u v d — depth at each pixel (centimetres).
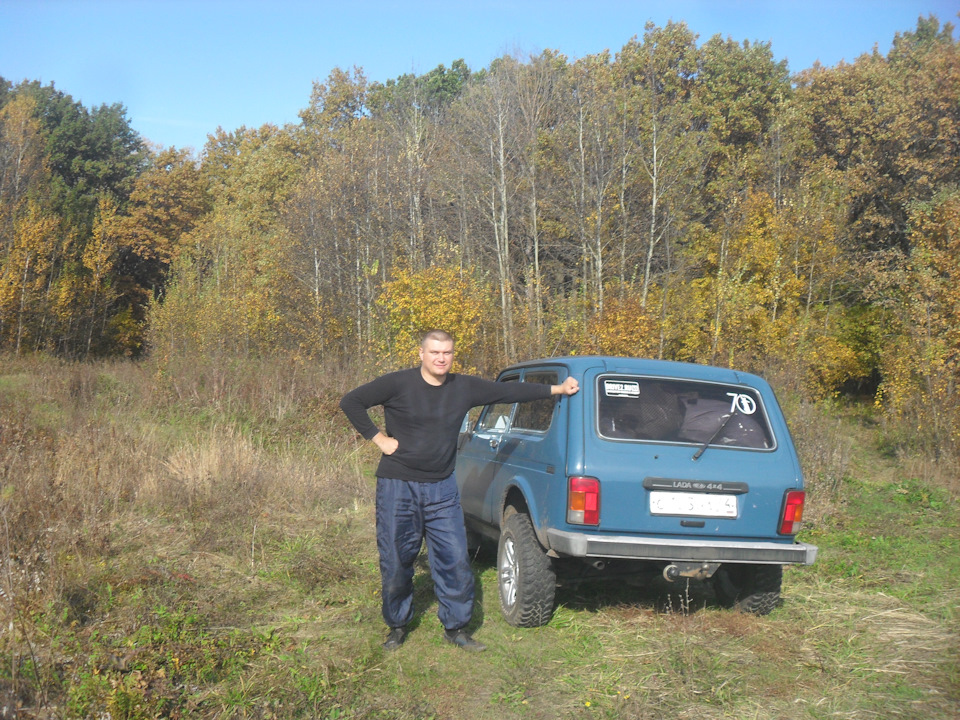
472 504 650
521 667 450
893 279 2570
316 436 1250
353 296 2919
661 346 1844
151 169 5156
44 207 4353
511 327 1831
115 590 547
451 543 473
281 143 4634
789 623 531
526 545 512
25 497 719
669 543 469
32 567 541
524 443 552
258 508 816
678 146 3027
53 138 5041
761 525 495
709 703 410
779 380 1550
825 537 806
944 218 1648
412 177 3134
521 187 3169
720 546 475
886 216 3041
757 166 3070
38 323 3578
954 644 495
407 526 470
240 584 592
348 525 785
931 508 962
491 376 1716
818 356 2344
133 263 5031
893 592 611
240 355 1795
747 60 3572
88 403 1473
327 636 494
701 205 3175
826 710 404
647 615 541
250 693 408
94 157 5247
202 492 828
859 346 2634
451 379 475
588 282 2723
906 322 1681
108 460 868
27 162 4262
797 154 3155
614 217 2977
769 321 2309
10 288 3441
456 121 3512
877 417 1941
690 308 2284
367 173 3102
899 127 2911
